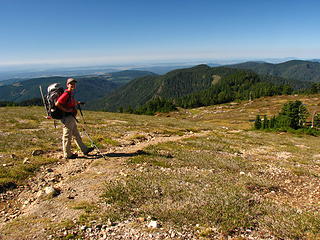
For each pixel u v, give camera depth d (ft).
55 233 19.75
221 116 593.42
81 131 72.23
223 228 21.68
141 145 59.00
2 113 124.26
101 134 68.23
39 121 95.04
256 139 100.83
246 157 58.90
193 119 592.60
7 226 20.86
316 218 25.09
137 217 23.12
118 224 21.58
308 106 545.44
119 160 41.73
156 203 26.37
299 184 39.91
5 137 56.44
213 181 35.76
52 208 24.21
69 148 41.06
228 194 30.17
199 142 71.26
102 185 30.01
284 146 90.07
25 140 53.98
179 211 24.34
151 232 20.38
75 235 19.60
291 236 21.31
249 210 26.16
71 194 27.58
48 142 53.93
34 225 20.98
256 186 36.09
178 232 20.70
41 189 29.43
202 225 22.04
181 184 32.55
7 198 27.04
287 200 31.76
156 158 45.29
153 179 33.24
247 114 571.28
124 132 76.74
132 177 33.42
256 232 21.75
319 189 37.35
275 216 25.34
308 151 82.64
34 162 37.86
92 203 25.29
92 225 21.15
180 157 49.14
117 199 26.50
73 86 37.14
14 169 33.73
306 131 222.28
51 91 37.06
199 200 27.48
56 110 37.58
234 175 41.68
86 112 175.83
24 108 184.14
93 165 38.45
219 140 80.64
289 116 297.33
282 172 46.91
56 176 33.68
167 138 74.59
